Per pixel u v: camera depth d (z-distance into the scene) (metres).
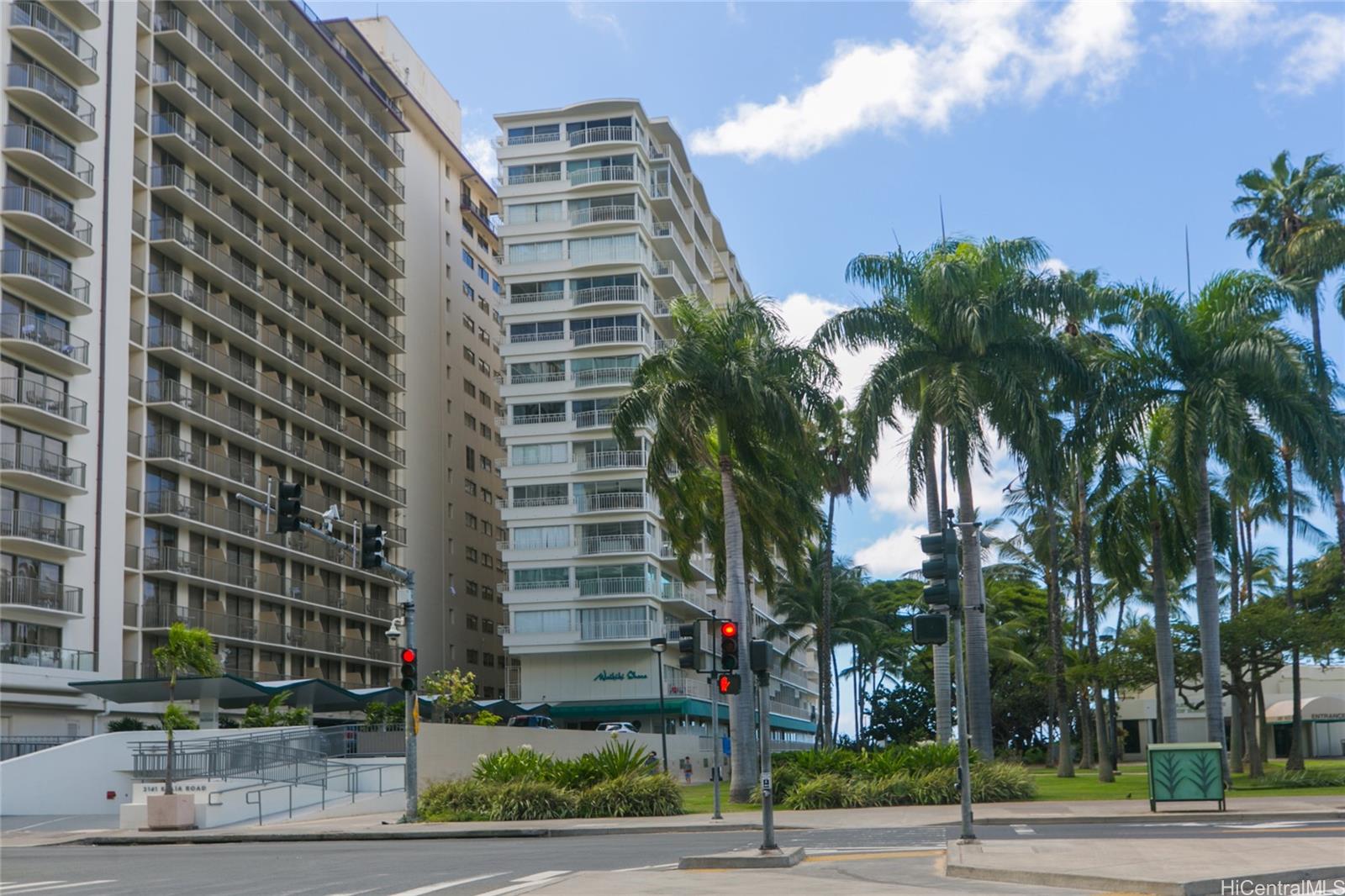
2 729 48.69
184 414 61.53
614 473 79.94
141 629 57.84
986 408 38.44
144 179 61.34
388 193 85.62
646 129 87.94
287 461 71.06
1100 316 38.59
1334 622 42.38
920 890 13.29
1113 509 42.19
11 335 50.44
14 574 49.91
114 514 56.09
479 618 95.00
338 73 81.88
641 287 82.31
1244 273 36.69
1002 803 32.16
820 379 39.03
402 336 86.88
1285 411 35.69
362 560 30.30
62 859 23.25
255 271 71.00
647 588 78.62
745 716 36.50
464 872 17.58
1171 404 37.38
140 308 60.59
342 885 15.85
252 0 71.56
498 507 91.56
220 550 65.19
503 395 82.25
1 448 49.72
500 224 85.06
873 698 104.19
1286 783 36.28
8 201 51.22
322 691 54.03
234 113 68.62
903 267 38.62
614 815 31.72
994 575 86.06
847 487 50.66
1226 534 43.34
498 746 47.09
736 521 37.91
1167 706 39.84
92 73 55.81
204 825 32.75
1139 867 14.23
